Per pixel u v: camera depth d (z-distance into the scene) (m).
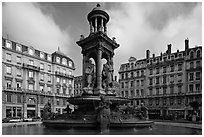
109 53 22.33
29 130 16.17
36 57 62.69
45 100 63.44
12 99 53.88
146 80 69.50
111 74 21.38
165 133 13.98
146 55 71.56
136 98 70.50
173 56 64.44
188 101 58.56
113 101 18.48
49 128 16.22
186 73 60.38
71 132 14.16
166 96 63.22
